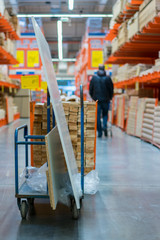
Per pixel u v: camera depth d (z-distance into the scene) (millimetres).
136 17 6250
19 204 2576
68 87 21656
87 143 3561
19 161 4734
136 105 7973
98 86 7531
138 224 2418
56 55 35469
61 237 2184
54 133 2582
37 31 2184
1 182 3568
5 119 10945
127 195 3135
